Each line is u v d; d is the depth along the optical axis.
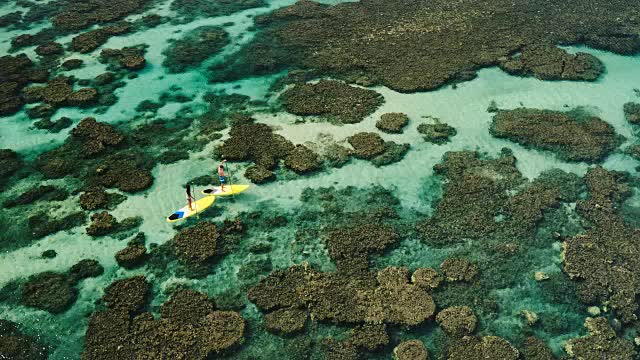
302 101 44.12
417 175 37.12
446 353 26.17
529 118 42.09
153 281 29.81
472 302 28.59
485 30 54.59
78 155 38.78
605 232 32.56
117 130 41.16
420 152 39.12
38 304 28.39
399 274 29.66
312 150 39.03
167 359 25.42
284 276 29.75
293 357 25.89
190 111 43.62
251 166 37.62
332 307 27.88
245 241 32.25
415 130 41.28
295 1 62.81
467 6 59.97
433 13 58.38
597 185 35.88
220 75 48.38
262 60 50.03
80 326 27.47
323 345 26.39
